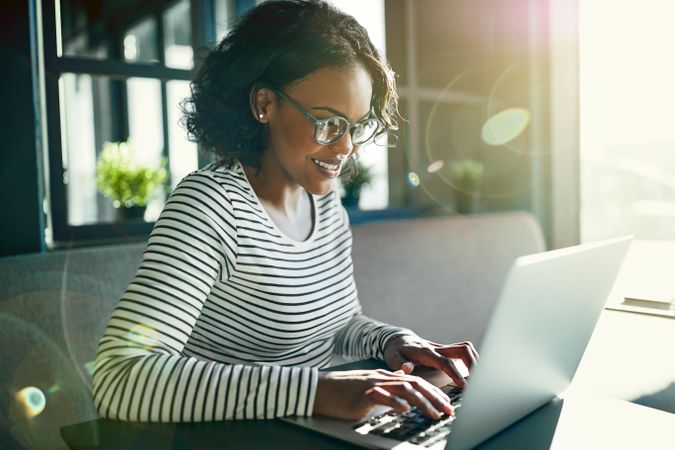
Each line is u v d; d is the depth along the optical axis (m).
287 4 1.08
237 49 1.08
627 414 0.80
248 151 1.10
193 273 0.89
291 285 1.08
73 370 1.33
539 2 2.83
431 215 2.90
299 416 0.78
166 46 2.63
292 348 1.13
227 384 0.78
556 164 2.85
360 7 2.58
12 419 1.22
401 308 2.00
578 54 2.80
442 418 0.76
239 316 1.05
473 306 2.22
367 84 1.06
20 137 1.57
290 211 1.17
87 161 2.46
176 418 0.77
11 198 1.56
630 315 1.32
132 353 0.80
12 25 1.54
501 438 0.72
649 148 2.66
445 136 2.95
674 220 2.63
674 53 2.52
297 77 1.01
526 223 2.51
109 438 0.73
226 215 0.98
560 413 0.80
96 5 3.13
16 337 1.25
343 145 1.04
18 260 1.30
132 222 2.01
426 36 2.85
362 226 2.03
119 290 1.44
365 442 0.69
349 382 0.80
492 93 2.99
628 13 2.63
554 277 0.67
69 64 1.84
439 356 0.99
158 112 2.24
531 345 0.69
